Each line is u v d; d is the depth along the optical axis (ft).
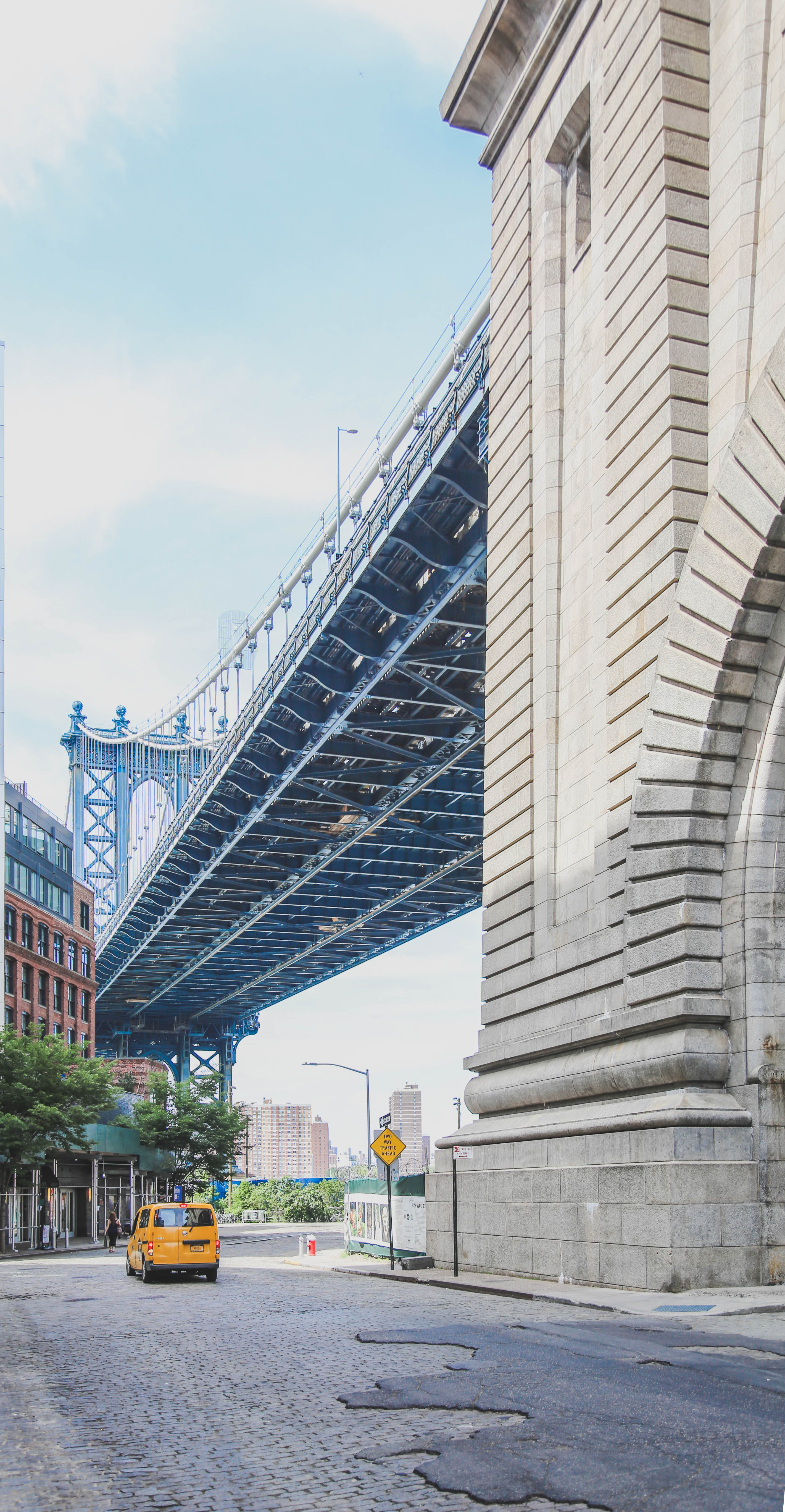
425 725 225.76
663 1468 22.80
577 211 85.81
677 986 59.26
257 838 296.92
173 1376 37.96
